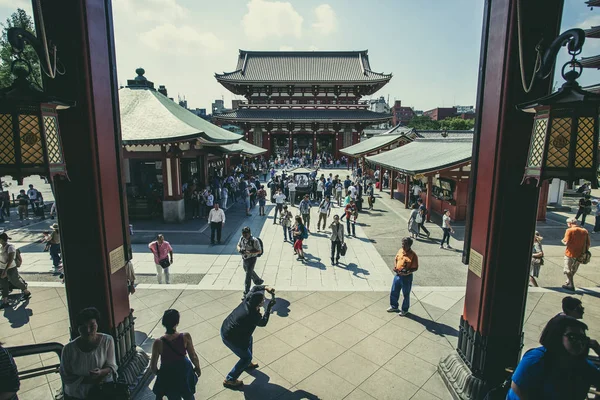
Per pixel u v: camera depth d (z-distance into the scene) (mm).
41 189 32719
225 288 9883
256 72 63188
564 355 2900
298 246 12844
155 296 9273
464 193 19516
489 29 5133
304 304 8875
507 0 4594
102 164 5020
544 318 8250
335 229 12039
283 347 6969
